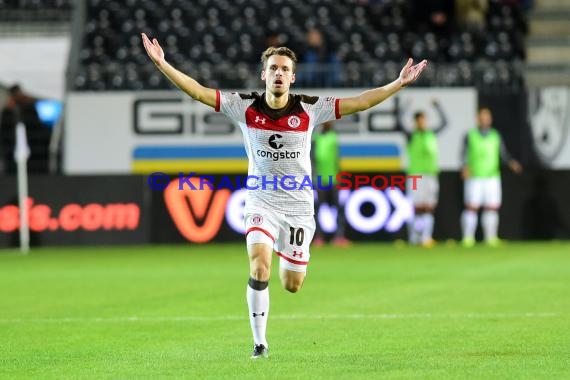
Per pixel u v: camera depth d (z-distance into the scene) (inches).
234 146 2974.9
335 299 1526.8
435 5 3491.6
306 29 3449.8
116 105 2989.7
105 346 1088.8
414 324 1240.8
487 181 2753.4
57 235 2797.7
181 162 2979.8
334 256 2412.6
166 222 2832.2
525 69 3366.1
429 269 2046.0
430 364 942.4
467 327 1208.2
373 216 2832.2
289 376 881.5
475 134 2746.1
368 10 3538.4
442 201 2891.2
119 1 3533.5
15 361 992.9
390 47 3358.8
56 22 3432.6
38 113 3134.8
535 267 2065.7
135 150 2987.2
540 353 1006.4
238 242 2842.0
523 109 2972.4
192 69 3166.8
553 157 2970.0
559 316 1306.6
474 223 2778.1
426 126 2979.8
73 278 1932.8
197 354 1019.9
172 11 3494.1
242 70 3154.5
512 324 1231.5
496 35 3467.0
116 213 2817.4
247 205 1005.8
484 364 940.6
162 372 914.1
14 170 3117.6
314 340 1114.1
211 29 3437.5
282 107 992.9
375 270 2033.7
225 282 1823.3
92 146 2987.2
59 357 1015.0
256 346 987.9
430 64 3225.9
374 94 1005.2
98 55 3336.6
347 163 2962.6
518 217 2893.7
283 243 1008.9
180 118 2982.3
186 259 2367.1
